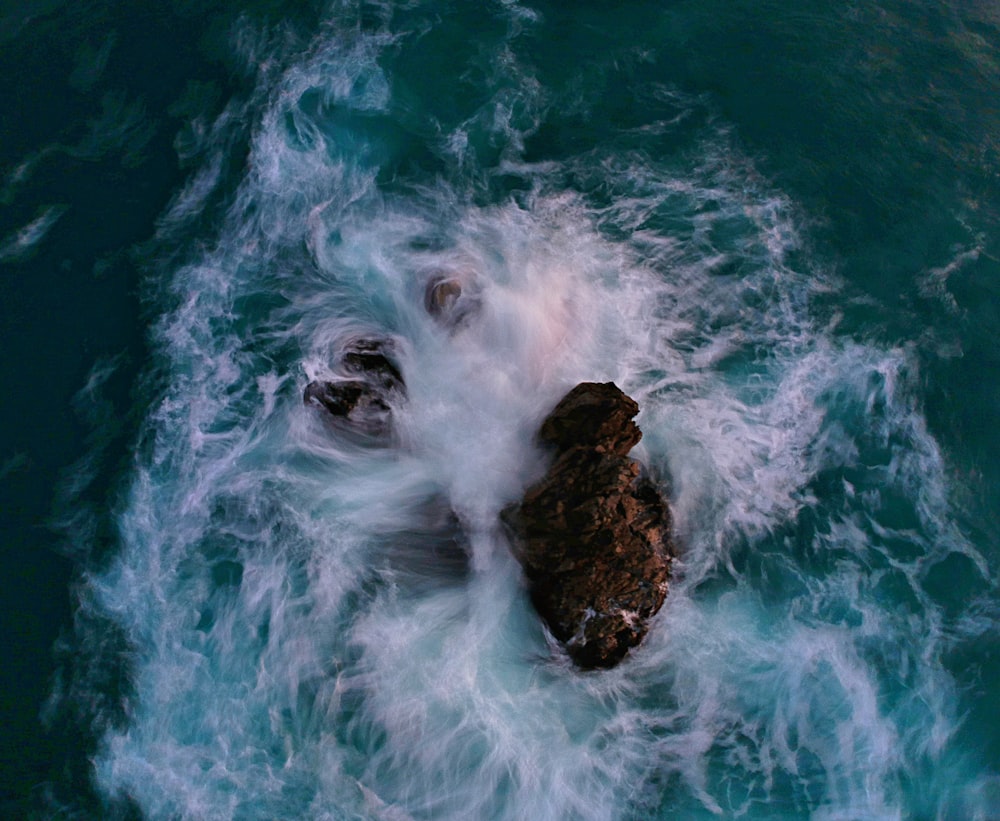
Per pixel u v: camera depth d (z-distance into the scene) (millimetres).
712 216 18594
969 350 17172
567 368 15938
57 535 14234
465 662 13188
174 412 15484
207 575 13867
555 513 13359
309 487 14711
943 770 12891
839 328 17250
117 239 17562
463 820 11992
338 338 16203
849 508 15203
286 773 12305
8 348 16109
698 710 13164
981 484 15664
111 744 12484
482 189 18688
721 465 15266
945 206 19297
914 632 14055
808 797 12609
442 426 15125
